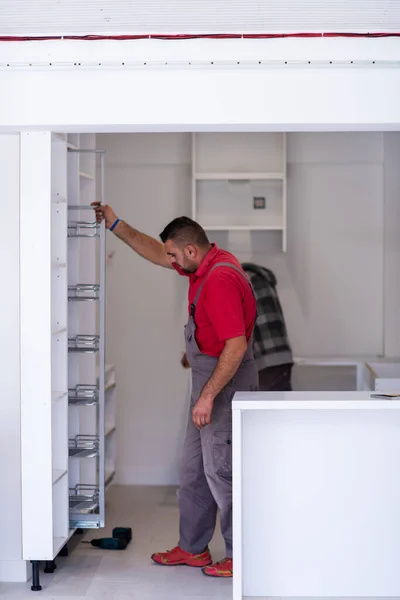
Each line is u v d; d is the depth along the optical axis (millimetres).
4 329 4035
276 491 3861
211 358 4262
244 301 4160
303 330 6277
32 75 3881
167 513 5465
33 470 4027
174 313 6262
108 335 6273
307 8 3611
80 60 3850
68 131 4012
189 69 3844
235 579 3625
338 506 3855
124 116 3875
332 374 6191
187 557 4410
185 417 6266
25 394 4016
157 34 3812
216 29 3783
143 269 6250
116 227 4684
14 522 4062
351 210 6223
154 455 6281
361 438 3834
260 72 3828
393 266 6168
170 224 4230
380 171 6199
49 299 3998
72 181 4594
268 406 3584
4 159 4008
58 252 4250
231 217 6113
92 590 4023
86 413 4988
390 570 3859
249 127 3930
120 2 3568
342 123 3836
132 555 4570
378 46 3789
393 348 6207
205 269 4188
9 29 3791
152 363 6277
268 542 3873
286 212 6180
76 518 4363
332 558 3871
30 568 4195
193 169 6016
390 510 3846
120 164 6230
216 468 4180
